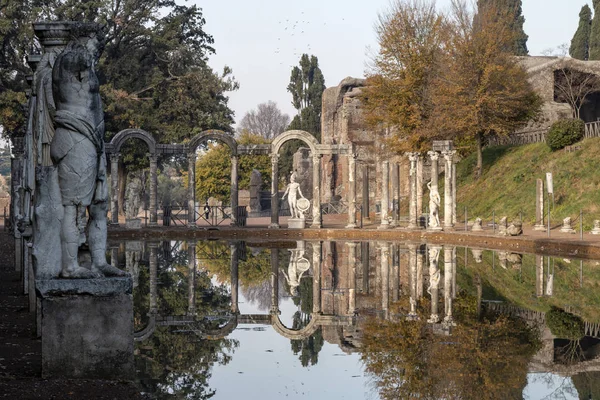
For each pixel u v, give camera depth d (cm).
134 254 3556
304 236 4706
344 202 7362
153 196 4991
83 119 1102
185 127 6325
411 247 3841
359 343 1549
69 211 1098
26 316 1603
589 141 4822
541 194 4191
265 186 9731
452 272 2697
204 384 1216
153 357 1434
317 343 1576
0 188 12888
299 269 2945
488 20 5553
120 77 6316
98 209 1127
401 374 1270
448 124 5453
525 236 3744
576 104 6581
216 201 8912
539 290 2233
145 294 2281
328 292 2333
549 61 6141
